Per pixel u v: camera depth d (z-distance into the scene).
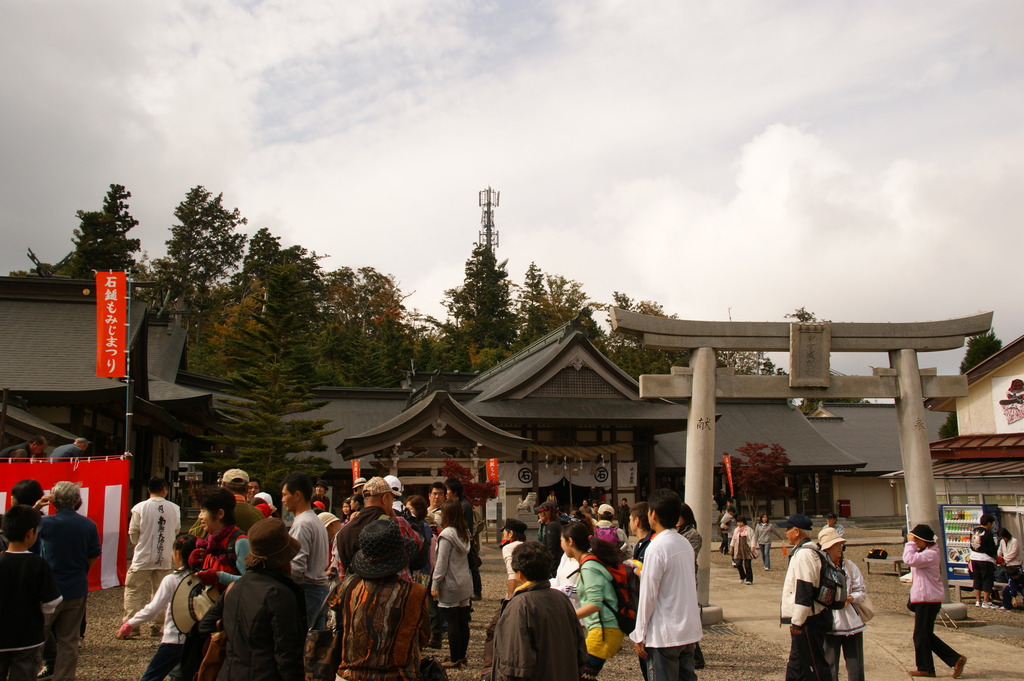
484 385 46.88
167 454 31.73
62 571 7.70
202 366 56.84
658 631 6.71
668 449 42.50
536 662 5.36
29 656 6.57
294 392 27.73
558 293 88.06
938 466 19.09
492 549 25.12
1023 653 11.58
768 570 22.62
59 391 19.97
